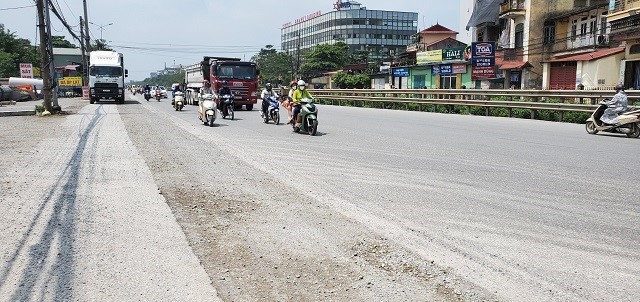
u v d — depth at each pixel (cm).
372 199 652
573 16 3694
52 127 1614
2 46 7188
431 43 5769
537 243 477
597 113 1433
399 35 12575
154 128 1603
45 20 2197
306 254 445
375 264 423
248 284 378
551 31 3941
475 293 366
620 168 870
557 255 445
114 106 3228
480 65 3403
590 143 1223
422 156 1020
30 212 564
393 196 669
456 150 1105
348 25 12262
